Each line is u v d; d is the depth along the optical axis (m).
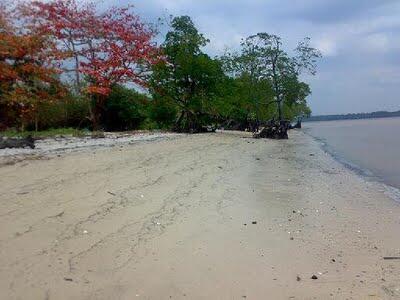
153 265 6.96
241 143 29.41
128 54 32.03
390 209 11.55
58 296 5.84
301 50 50.97
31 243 7.50
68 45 30.55
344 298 6.13
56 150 18.12
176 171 14.91
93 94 32.00
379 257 7.75
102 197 10.70
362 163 22.11
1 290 5.89
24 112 27.31
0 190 10.78
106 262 6.97
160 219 9.30
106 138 25.14
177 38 38.47
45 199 10.19
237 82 46.16
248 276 6.76
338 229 9.43
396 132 56.16
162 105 38.81
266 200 11.77
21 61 26.69
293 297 6.13
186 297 6.01
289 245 8.22
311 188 13.96
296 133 61.41
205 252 7.63
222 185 13.23
